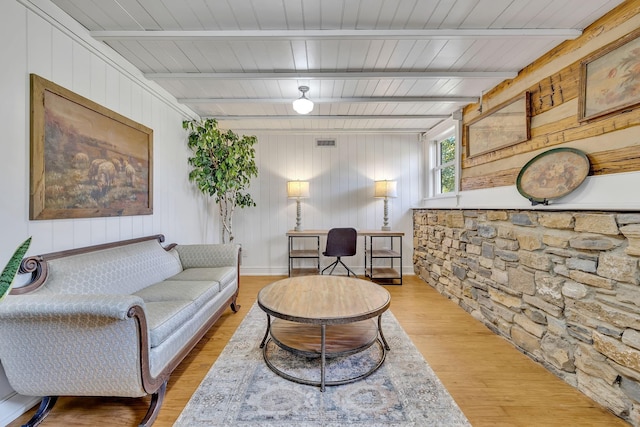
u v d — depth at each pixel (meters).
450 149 4.14
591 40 1.89
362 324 2.26
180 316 1.73
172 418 1.47
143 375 1.36
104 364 1.34
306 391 1.68
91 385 1.37
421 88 2.93
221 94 3.09
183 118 3.42
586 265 1.65
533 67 2.39
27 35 1.57
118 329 1.30
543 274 1.96
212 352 2.14
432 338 2.36
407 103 3.35
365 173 4.60
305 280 2.54
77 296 1.26
